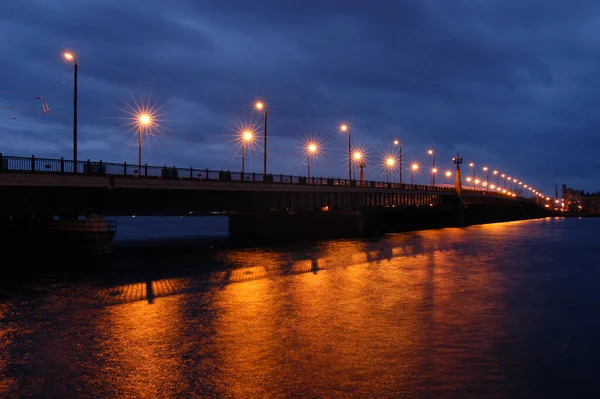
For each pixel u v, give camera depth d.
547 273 35.41
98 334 18.23
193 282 30.00
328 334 18.44
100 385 13.52
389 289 27.98
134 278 31.38
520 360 15.79
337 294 26.30
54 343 17.16
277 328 19.17
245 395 12.93
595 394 13.21
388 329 19.22
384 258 44.25
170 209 44.12
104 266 36.97
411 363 15.38
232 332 18.58
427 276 33.28
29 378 13.99
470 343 17.53
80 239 40.22
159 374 14.30
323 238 70.50
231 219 79.69
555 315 21.94
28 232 41.66
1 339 17.62
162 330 18.81
